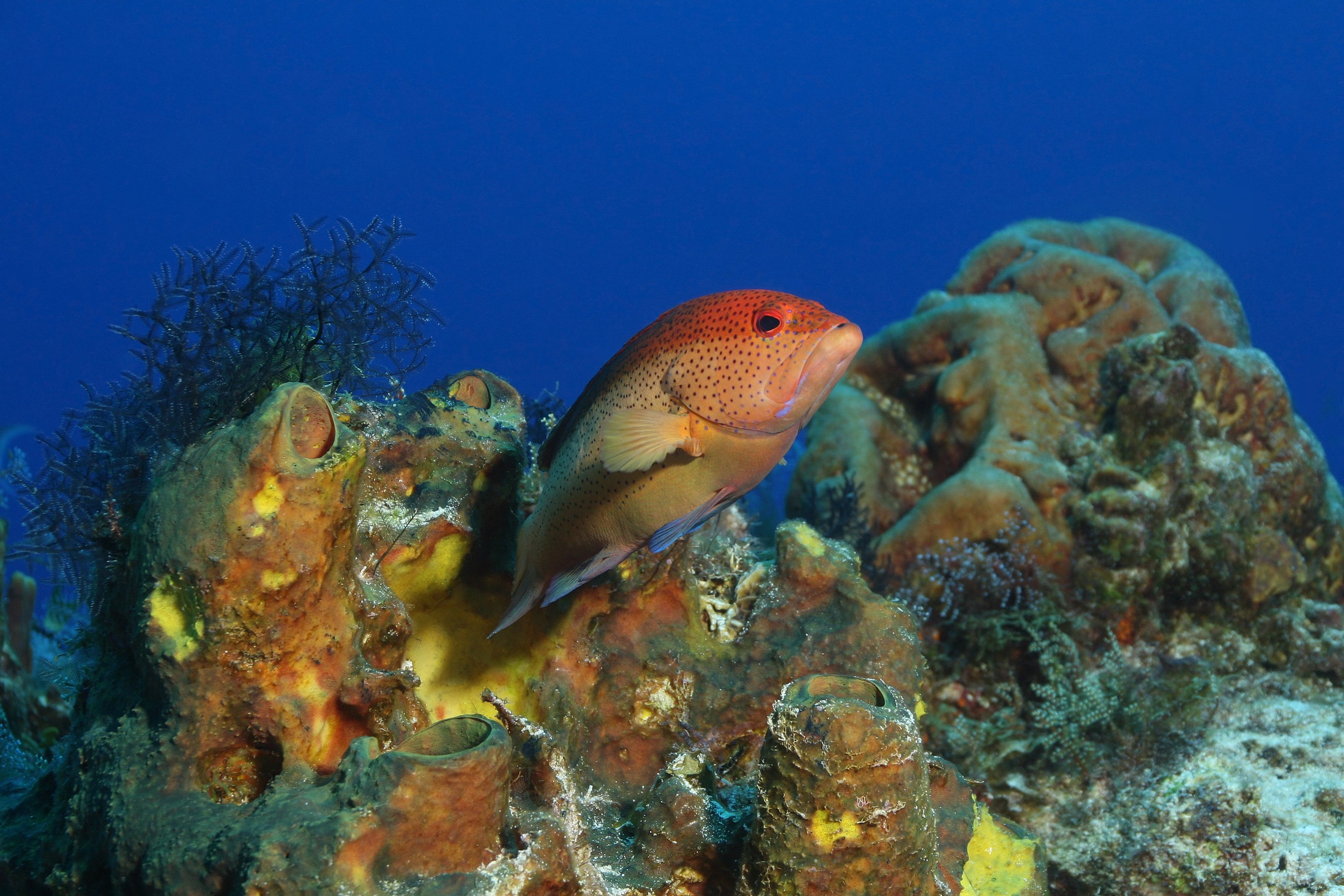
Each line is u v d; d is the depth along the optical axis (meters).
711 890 1.05
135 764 0.98
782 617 1.20
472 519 1.13
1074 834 1.48
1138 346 2.08
